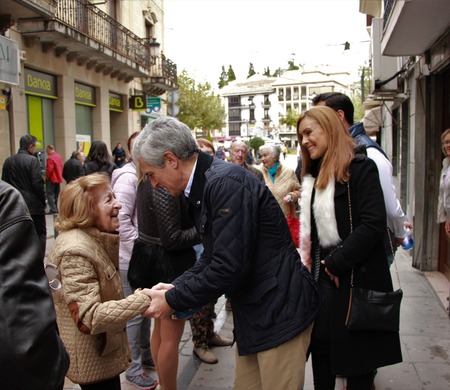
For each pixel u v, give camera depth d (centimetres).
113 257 236
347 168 236
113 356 237
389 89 834
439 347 388
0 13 998
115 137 1814
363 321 230
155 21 2055
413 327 431
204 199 209
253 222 200
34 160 670
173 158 212
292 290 207
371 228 227
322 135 242
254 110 9600
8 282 116
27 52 1142
